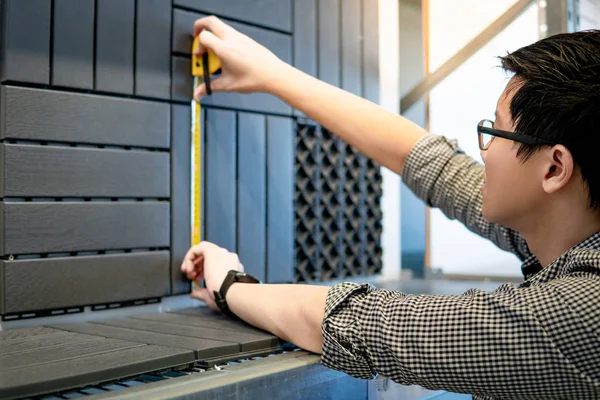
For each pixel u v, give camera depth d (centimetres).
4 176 91
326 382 75
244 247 123
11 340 81
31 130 94
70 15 98
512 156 66
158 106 110
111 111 103
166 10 111
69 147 98
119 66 104
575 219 65
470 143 154
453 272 164
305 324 77
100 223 102
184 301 117
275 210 129
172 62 112
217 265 100
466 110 154
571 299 58
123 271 105
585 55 61
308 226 137
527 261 83
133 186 106
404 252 164
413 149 98
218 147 119
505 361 58
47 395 58
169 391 60
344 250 145
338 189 143
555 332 57
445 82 157
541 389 59
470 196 94
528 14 145
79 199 100
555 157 63
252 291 88
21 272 93
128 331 88
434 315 62
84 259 100
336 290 72
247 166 124
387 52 155
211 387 62
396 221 160
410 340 62
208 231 117
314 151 138
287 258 131
